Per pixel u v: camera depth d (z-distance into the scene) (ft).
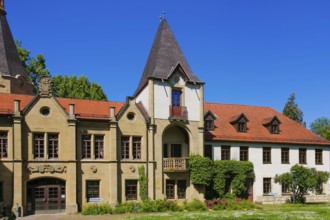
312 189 170.60
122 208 125.18
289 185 159.43
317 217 100.68
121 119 136.05
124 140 136.67
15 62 151.12
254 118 180.55
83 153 130.52
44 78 127.03
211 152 156.97
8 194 118.11
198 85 150.30
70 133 127.34
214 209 137.18
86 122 131.23
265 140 167.02
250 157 164.04
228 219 98.73
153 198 136.98
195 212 124.26
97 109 140.46
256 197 162.40
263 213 114.83
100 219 108.68
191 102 147.95
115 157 132.67
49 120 125.90
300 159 175.22
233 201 144.66
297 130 183.32
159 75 143.84
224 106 181.88
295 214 109.81
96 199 129.70
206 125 160.56
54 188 125.59
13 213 116.88
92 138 131.44
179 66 146.10
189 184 144.15
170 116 142.72
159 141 140.67
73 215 119.65
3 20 151.84
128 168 135.13
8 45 150.30
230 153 160.76
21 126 121.80
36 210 122.62
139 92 150.61
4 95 132.05
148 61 155.43
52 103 127.03
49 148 125.80
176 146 150.30
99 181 131.23
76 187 126.62
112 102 146.92
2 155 119.34
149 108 140.97
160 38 153.38
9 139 120.06
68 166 126.41
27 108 123.54
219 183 151.02
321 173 161.79
